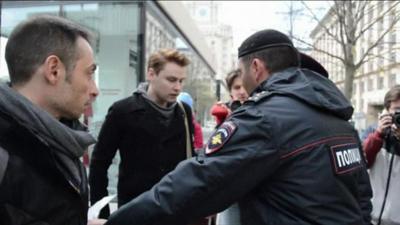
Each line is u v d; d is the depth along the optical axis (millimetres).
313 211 1363
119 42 6781
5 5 6719
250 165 1373
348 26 3418
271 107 1435
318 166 1382
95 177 2662
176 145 2689
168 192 1394
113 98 6680
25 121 1094
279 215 1396
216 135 1441
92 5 6785
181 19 11188
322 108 1458
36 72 1202
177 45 10961
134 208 1423
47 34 1207
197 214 1407
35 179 1115
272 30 1664
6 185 1072
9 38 1231
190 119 2801
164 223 1413
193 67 14008
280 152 1385
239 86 3119
